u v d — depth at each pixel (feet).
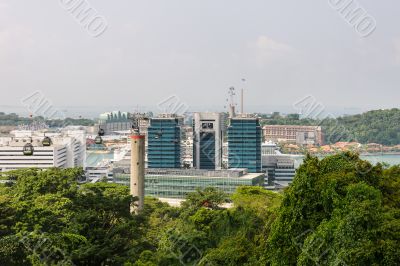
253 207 428.15
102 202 370.73
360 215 219.41
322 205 253.44
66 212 361.71
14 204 329.31
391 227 216.74
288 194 265.34
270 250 262.06
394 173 295.48
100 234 329.31
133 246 338.54
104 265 321.73
